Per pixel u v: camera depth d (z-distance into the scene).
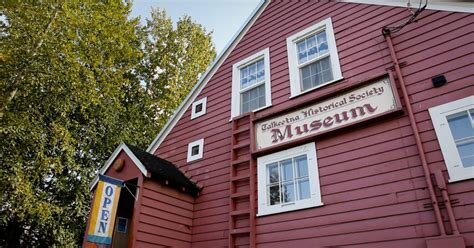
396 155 4.97
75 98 12.06
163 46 19.56
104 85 12.84
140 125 16.89
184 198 7.23
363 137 5.43
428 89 5.07
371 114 5.41
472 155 4.43
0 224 11.27
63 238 11.78
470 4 5.20
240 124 7.49
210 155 7.81
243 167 6.93
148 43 19.52
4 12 10.23
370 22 6.39
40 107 11.73
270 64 7.76
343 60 6.42
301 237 5.42
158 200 6.65
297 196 5.84
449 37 5.21
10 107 10.77
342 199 5.23
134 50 14.32
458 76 4.87
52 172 12.20
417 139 4.78
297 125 6.32
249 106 7.75
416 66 5.36
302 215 5.58
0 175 9.77
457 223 4.09
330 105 6.00
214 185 7.30
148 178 6.60
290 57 7.39
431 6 5.62
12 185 9.70
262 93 7.63
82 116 14.08
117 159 7.30
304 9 7.81
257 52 8.27
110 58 12.65
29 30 10.45
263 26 8.57
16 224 12.18
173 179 7.02
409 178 4.71
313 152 5.91
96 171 13.98
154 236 6.30
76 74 11.44
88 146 13.85
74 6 11.19
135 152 7.30
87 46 11.80
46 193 11.79
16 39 10.28
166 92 18.34
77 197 12.47
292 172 6.12
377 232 4.68
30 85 10.89
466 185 4.22
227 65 8.92
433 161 4.59
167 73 18.98
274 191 6.21
